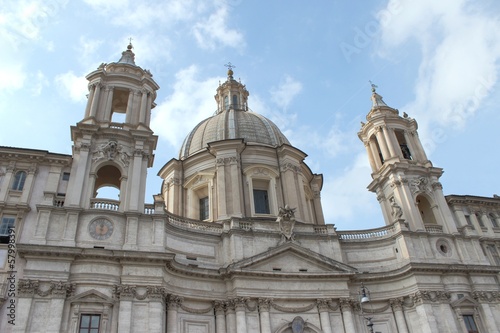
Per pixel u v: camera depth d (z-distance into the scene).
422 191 43.53
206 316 32.22
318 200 50.12
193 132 53.44
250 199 43.06
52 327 25.45
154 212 32.75
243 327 31.11
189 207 44.94
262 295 32.88
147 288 28.75
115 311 27.58
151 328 27.52
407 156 48.62
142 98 38.59
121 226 30.97
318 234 37.78
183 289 31.66
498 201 45.25
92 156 33.66
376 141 49.47
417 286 35.97
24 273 26.73
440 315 35.38
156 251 30.14
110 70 40.31
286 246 35.12
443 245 39.91
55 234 29.08
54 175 32.69
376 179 46.50
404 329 35.28
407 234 39.00
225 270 33.03
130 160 34.72
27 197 30.86
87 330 26.50
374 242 39.53
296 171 45.62
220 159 43.91
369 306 36.50
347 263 38.34
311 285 34.69
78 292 27.31
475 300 37.03
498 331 35.84
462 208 44.50
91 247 29.28
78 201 30.75
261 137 49.50
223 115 53.16
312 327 33.06
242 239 35.22
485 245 42.44
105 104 37.22
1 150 31.89
